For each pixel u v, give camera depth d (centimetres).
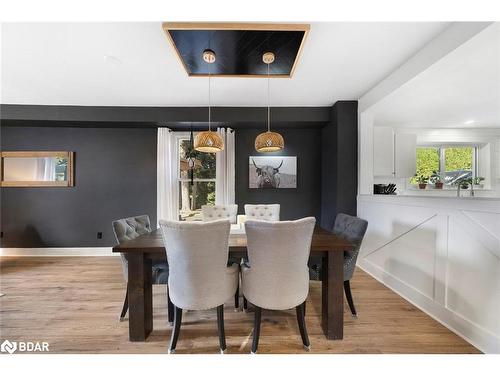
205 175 402
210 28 163
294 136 395
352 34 179
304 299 157
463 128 401
